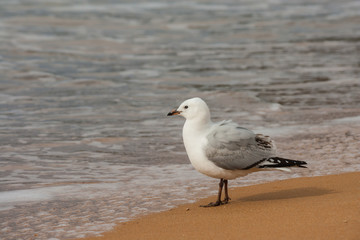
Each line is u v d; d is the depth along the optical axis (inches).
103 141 571.8
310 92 783.1
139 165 494.9
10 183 445.7
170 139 579.2
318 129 592.4
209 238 293.9
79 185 438.6
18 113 682.8
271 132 586.2
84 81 863.1
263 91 792.9
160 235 307.4
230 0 1764.3
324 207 325.4
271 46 1162.0
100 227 338.0
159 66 977.5
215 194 402.3
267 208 340.5
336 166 459.2
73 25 1363.2
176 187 425.7
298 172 445.7
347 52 1095.6
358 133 571.2
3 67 947.3
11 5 1572.3
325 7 1691.7
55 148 548.4
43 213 371.9
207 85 837.8
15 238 327.3
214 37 1256.2
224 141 358.0
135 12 1536.7
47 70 935.7
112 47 1149.7
